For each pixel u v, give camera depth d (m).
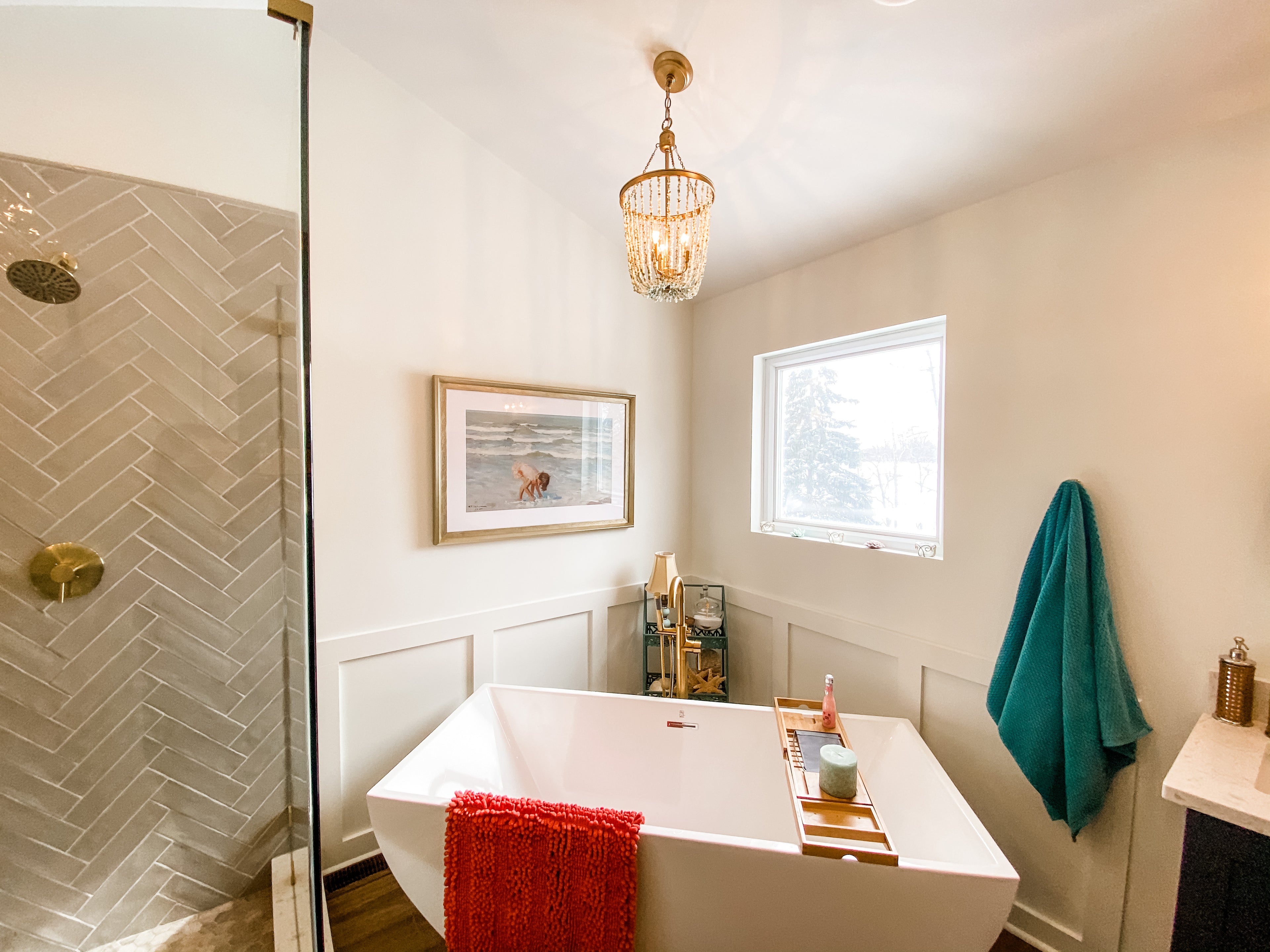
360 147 1.72
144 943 1.43
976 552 1.61
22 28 1.25
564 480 2.22
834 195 1.72
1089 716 1.27
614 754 1.83
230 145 1.42
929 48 1.17
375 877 1.75
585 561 2.33
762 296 2.32
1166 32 1.02
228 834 1.54
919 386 1.87
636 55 1.41
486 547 2.04
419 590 1.88
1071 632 1.29
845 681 2.00
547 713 1.89
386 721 1.83
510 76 1.63
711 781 1.76
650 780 1.80
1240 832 0.85
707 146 1.65
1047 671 1.34
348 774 1.75
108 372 1.35
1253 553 1.14
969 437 1.62
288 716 1.59
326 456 1.68
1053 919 1.44
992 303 1.56
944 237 1.68
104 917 1.40
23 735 1.31
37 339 1.28
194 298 1.42
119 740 1.41
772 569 2.30
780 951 1.19
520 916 1.23
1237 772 0.95
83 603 1.35
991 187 1.52
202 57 1.40
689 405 2.70
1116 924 1.33
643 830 1.21
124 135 1.34
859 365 2.06
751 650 2.39
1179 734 1.24
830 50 1.24
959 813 1.30
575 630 2.30
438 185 1.88
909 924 1.12
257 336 1.49
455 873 1.26
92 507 1.35
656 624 2.48
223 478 1.48
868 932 1.14
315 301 1.65
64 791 1.35
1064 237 1.41
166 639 1.45
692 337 2.69
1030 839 1.49
